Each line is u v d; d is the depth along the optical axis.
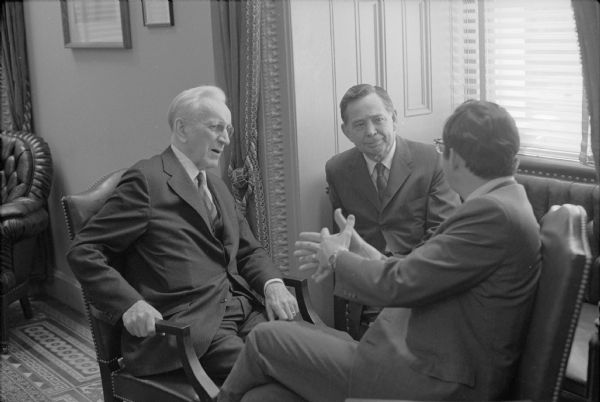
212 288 2.75
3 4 5.15
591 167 3.06
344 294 2.17
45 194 4.77
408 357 2.03
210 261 2.82
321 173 3.33
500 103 3.77
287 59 3.18
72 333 4.56
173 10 3.67
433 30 3.65
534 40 3.57
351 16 3.33
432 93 3.71
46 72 4.99
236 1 3.23
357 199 3.15
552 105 3.55
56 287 5.21
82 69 4.56
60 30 4.71
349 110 3.00
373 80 3.45
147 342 2.64
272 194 3.32
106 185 2.99
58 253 5.17
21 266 4.60
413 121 3.65
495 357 1.96
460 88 3.83
